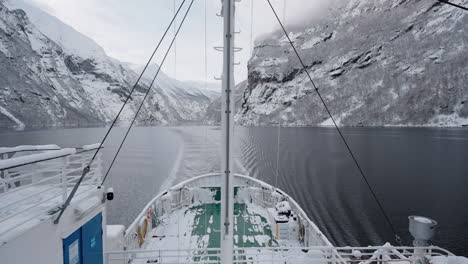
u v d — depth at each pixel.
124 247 8.20
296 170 44.81
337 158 55.66
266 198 13.69
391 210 26.78
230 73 3.90
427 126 145.62
